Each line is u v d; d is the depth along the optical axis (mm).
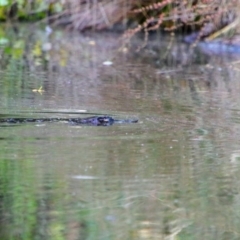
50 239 6516
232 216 7102
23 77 15359
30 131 9969
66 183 7879
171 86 14727
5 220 6926
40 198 7449
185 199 7527
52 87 14047
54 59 18578
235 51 21156
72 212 7121
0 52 19500
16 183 7852
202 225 6953
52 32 25141
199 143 9703
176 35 23844
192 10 21891
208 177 8273
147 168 8469
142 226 6824
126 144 9477
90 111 11516
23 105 11867
